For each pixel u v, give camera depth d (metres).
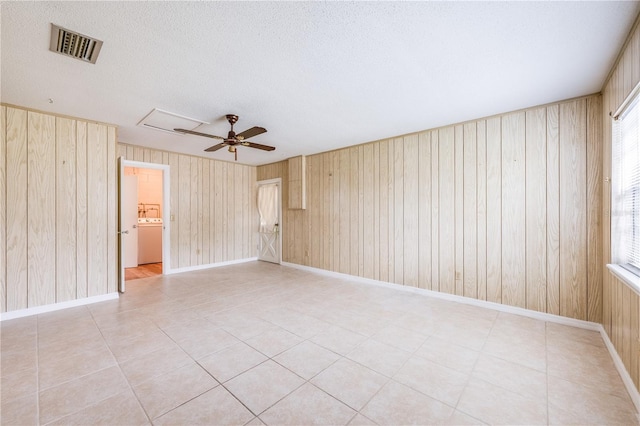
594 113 2.79
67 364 2.16
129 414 1.64
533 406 1.72
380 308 3.43
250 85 2.63
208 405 1.72
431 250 3.92
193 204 5.72
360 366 2.15
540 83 2.59
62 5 1.60
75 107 3.16
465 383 1.94
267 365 2.16
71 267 3.48
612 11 1.67
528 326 2.89
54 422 1.57
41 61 2.20
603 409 1.69
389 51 2.10
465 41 1.97
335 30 1.85
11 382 1.94
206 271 5.60
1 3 1.57
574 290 2.89
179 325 2.91
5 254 3.06
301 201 5.64
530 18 1.74
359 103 3.05
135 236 6.16
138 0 1.57
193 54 2.12
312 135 4.26
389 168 4.39
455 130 3.70
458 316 3.16
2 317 3.04
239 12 1.68
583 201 2.85
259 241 6.89
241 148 5.07
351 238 4.91
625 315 1.97
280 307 3.47
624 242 2.25
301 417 1.62
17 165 3.14
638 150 1.95
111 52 2.09
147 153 5.05
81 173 3.55
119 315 3.19
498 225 3.36
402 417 1.63
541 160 3.08
